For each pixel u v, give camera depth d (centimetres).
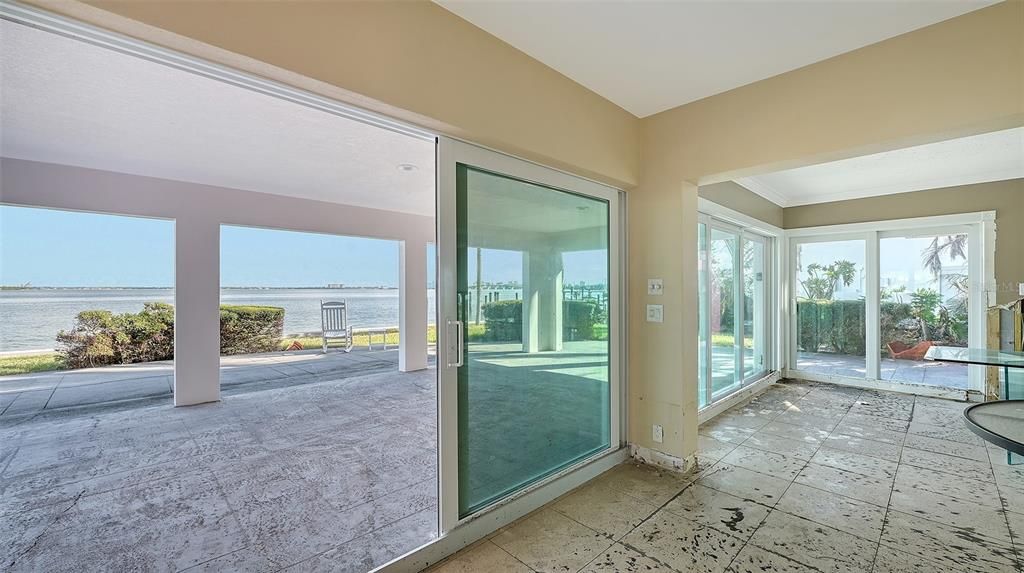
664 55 222
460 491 206
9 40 194
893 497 246
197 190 463
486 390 220
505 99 210
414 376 614
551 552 197
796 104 234
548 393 255
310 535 211
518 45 213
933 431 362
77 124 297
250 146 346
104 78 232
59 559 193
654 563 188
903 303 507
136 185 427
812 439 345
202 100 260
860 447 326
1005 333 428
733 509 234
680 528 215
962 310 467
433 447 331
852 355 541
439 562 191
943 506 235
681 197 280
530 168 239
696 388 294
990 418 189
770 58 224
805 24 195
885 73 207
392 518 227
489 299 222
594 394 288
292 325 1088
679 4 180
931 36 195
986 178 441
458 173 206
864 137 213
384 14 163
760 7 182
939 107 193
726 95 261
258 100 260
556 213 260
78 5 105
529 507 233
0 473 283
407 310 649
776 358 571
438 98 181
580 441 277
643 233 300
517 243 237
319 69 144
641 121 302
